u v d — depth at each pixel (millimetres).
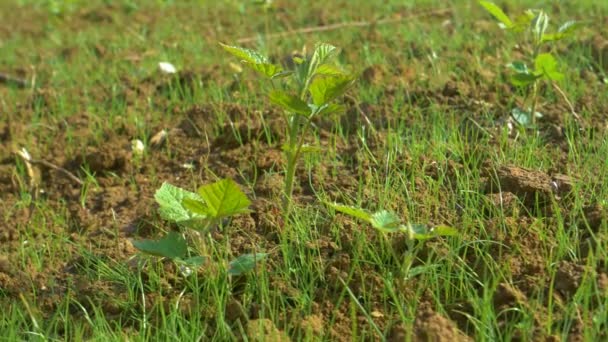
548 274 3438
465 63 5871
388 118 4742
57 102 6246
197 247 3764
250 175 4711
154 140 5312
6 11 10414
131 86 6355
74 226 4543
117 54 7523
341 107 3701
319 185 4395
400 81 5574
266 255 3627
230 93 5934
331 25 7820
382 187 4242
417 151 4449
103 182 4980
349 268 3646
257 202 4258
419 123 4918
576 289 3307
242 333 3277
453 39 6570
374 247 3678
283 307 3449
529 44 6195
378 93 5484
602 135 4551
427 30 7066
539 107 5016
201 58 7055
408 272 3408
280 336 3287
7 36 9125
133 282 3797
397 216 3578
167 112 5742
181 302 3578
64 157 5359
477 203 3928
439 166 4340
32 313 3695
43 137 5684
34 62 7727
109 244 4250
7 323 3617
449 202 4047
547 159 4375
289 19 8211
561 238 3553
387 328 3303
